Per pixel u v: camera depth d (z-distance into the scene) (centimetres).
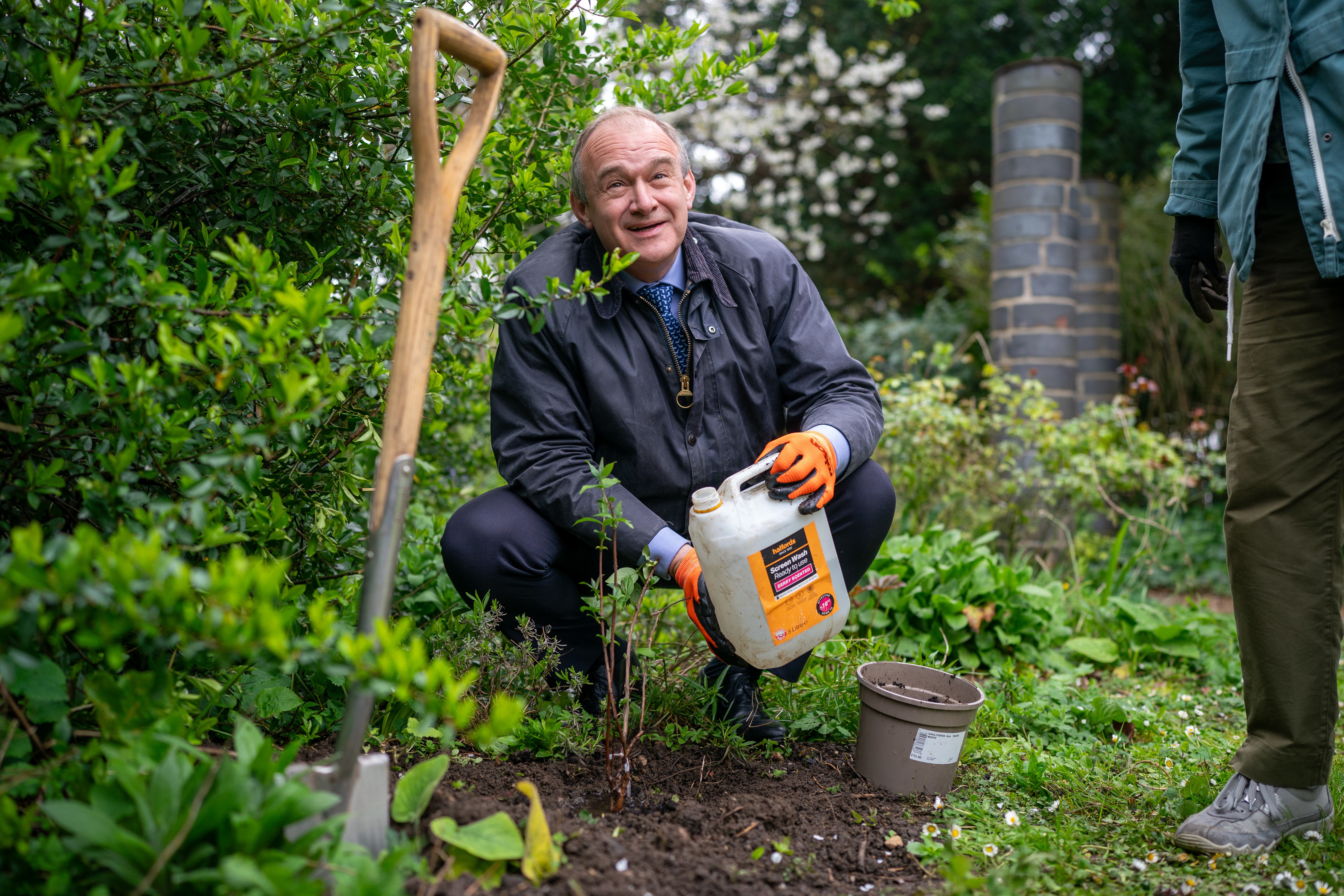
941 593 333
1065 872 168
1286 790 182
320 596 162
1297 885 165
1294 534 180
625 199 209
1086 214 697
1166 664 355
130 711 137
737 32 1038
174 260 190
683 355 223
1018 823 188
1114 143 1021
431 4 213
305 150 205
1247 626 185
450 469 354
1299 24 173
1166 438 688
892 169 1128
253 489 180
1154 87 1095
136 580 112
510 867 148
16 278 131
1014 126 566
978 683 299
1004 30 1081
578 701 223
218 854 124
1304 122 172
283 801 126
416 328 145
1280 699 181
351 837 139
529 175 229
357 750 140
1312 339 178
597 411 220
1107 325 696
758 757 217
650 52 253
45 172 167
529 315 177
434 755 198
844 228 1150
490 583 215
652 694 230
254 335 138
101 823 119
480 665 212
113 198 186
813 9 1097
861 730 209
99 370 138
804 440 189
